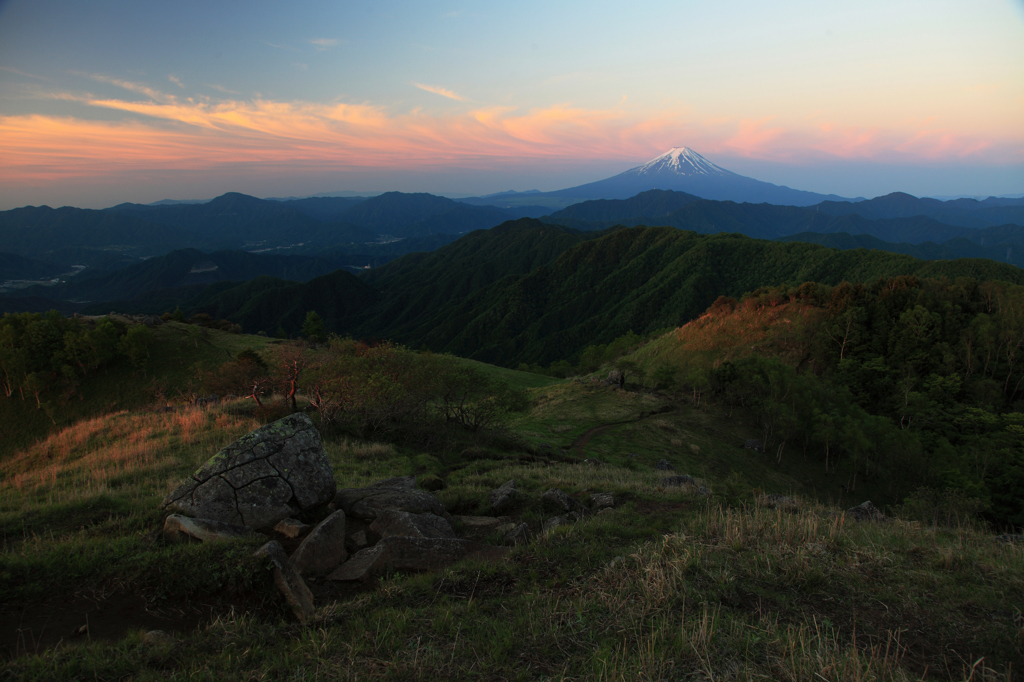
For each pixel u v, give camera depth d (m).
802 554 6.32
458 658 4.32
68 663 4.30
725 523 7.79
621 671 3.91
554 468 20.52
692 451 45.41
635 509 10.08
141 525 8.42
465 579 6.18
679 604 5.16
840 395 56.16
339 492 9.94
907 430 51.69
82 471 14.84
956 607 5.27
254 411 22.83
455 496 12.05
